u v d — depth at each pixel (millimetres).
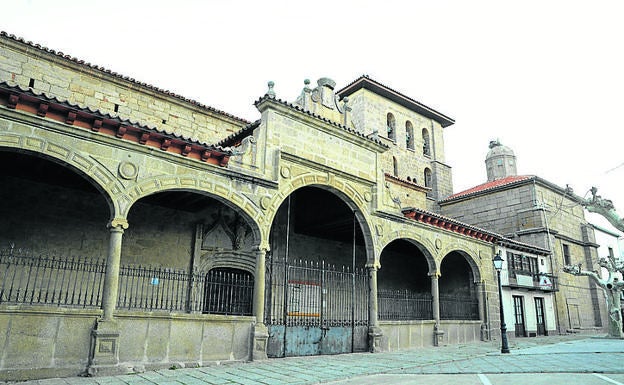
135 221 15383
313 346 14820
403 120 35750
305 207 19906
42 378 9383
